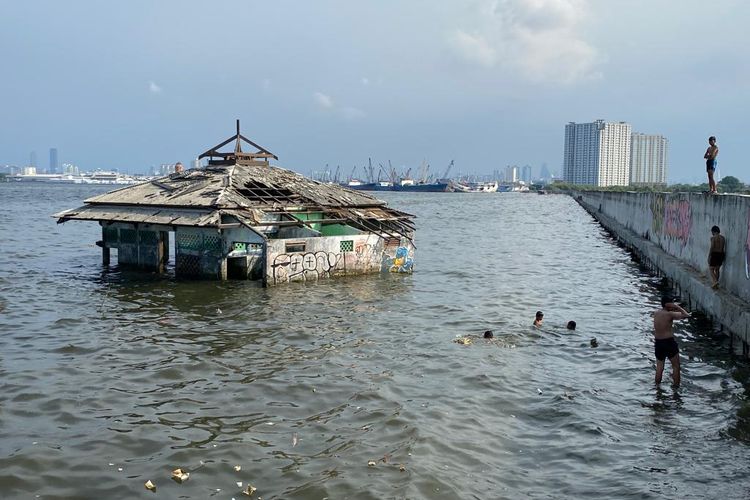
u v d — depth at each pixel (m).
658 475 9.72
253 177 32.44
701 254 24.34
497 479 9.62
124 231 30.69
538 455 10.48
